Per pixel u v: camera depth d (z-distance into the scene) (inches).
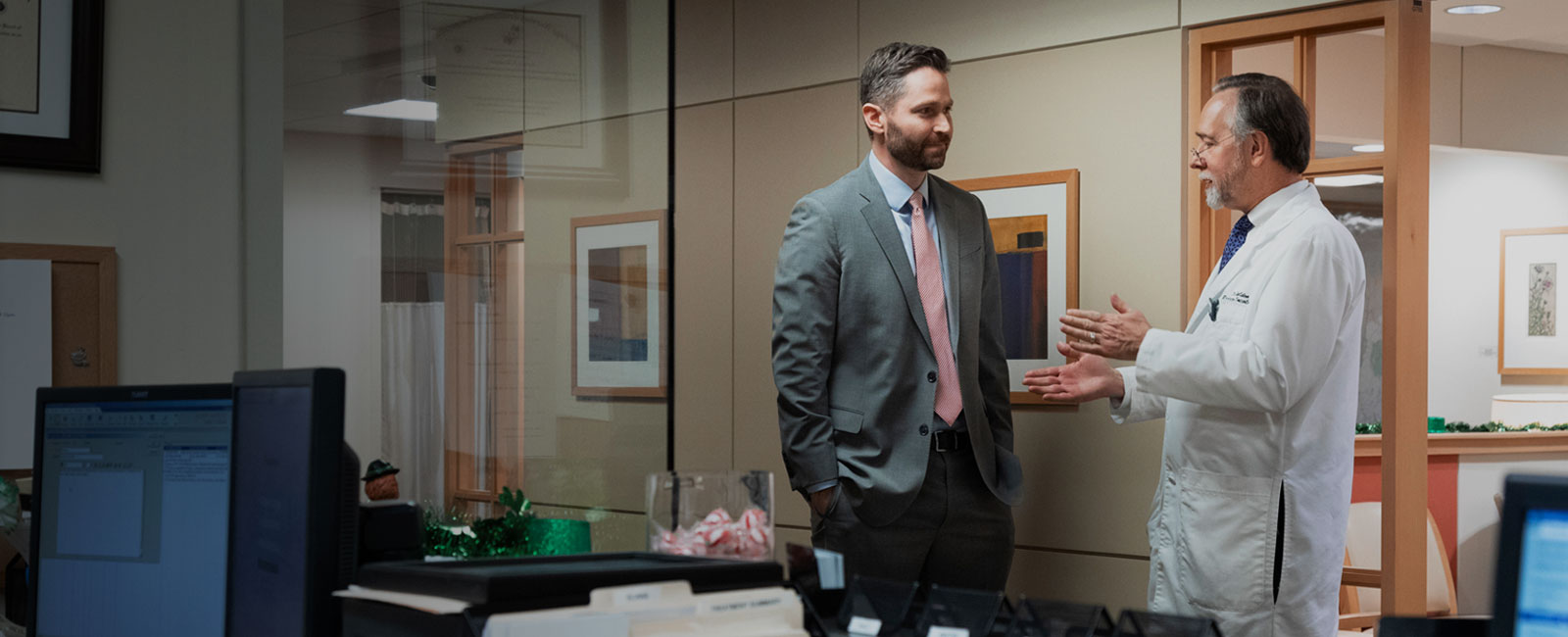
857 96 166.9
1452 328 338.0
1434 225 336.8
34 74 100.5
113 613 74.8
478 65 119.5
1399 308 127.6
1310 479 104.9
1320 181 134.3
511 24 120.0
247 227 111.3
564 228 120.1
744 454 179.5
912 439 118.9
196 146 109.0
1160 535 112.9
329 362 114.2
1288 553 104.4
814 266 121.2
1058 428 149.8
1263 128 107.3
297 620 59.4
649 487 62.8
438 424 116.7
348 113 115.5
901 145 120.4
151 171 106.7
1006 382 128.9
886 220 121.3
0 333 99.3
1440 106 299.7
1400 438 128.0
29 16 100.3
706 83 184.7
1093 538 146.7
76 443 77.2
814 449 119.2
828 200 123.4
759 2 178.1
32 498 78.7
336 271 114.7
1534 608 37.1
